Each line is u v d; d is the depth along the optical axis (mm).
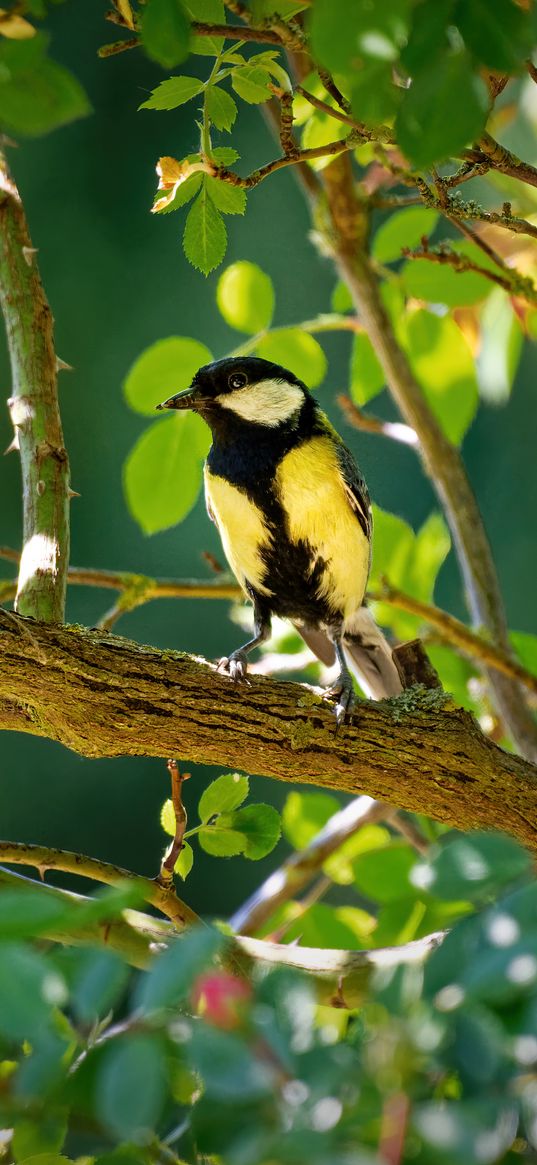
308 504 9055
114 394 16812
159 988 2930
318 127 6816
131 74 17188
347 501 9164
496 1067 3102
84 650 6641
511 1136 3133
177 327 16969
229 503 9180
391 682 9859
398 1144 2982
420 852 8562
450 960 3301
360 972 5672
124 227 17188
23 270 7805
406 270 8750
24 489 7512
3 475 16844
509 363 9328
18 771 15594
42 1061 3102
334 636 9648
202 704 6762
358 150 8891
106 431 16750
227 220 16953
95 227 17156
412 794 7035
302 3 4934
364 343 9453
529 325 9281
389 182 9500
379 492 16922
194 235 6031
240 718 6828
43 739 15750
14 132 3838
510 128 10555
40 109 3715
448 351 9312
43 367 7684
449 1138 2994
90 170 17266
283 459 9023
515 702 8992
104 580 9125
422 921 7168
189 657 6930
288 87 5816
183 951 2988
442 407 9469
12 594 8078
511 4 3480
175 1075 3748
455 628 8570
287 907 8633
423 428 9469
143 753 6953
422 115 3529
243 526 9227
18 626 6566
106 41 17109
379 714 6992
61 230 17062
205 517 16438
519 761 7113
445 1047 3186
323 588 9414
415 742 6926
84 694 6613
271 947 5875
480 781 6941
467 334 9617
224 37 5461
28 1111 3721
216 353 16703
